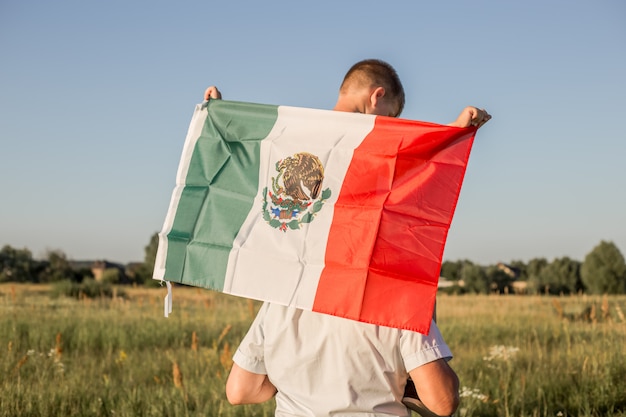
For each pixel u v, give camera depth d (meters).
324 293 2.00
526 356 7.71
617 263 52.47
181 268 2.22
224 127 2.32
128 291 24.91
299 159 2.17
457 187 2.03
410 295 1.93
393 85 2.28
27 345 9.21
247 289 2.10
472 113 2.03
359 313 1.94
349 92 2.27
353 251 2.01
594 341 8.30
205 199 2.26
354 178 2.10
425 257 1.96
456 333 10.79
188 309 15.48
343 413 1.94
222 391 5.94
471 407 5.40
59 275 48.69
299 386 2.01
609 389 5.86
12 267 48.06
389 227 2.00
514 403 5.52
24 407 5.52
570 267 55.88
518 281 56.81
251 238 2.14
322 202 2.10
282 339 2.05
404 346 1.93
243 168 2.25
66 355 8.74
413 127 2.08
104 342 9.47
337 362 1.96
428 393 1.91
